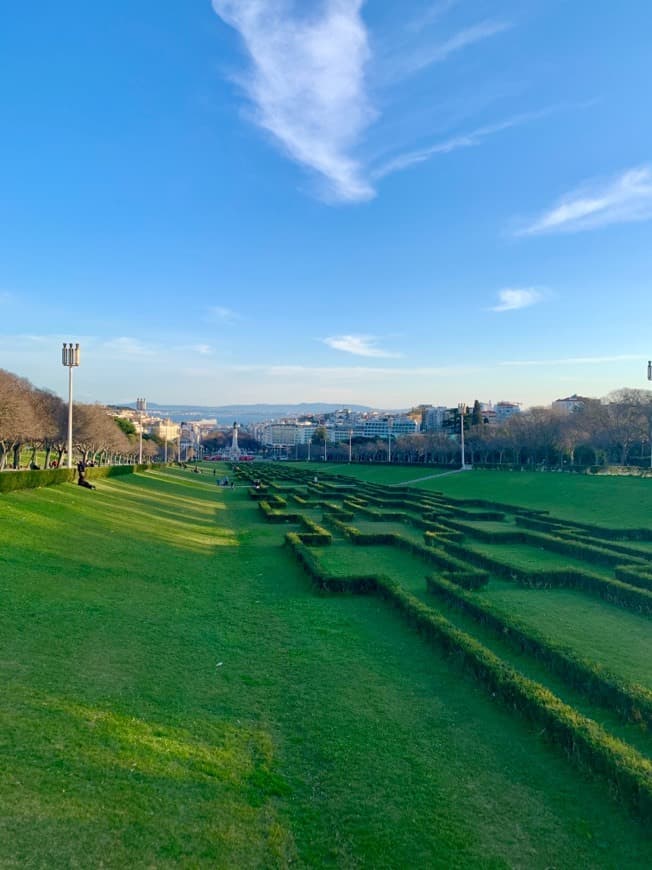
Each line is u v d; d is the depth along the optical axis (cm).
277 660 1599
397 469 14500
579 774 1051
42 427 7375
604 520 5369
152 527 3709
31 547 2381
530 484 8512
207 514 5247
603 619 2133
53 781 880
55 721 1056
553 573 2656
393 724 1234
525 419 12988
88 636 1578
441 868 809
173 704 1248
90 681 1284
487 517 5450
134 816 840
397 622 2009
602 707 1323
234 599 2252
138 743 1040
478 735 1192
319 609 2159
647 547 3847
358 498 6881
